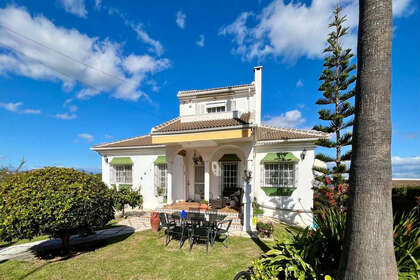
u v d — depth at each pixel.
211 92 16.42
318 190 11.95
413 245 3.92
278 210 13.50
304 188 12.88
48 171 7.49
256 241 9.19
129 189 15.34
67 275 6.18
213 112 15.60
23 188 6.52
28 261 7.30
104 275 6.18
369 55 3.18
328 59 11.48
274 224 11.48
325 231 5.20
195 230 8.53
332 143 11.24
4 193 6.55
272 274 4.11
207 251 8.04
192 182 16.55
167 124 14.09
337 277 3.39
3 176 17.38
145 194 17.77
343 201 10.61
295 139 12.86
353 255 3.11
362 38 3.29
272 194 13.77
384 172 3.02
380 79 3.09
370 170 3.06
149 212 15.27
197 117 14.66
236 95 16.12
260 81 16.95
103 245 9.01
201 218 9.02
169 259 7.38
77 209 6.75
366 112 3.16
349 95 10.86
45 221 6.31
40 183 6.75
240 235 10.00
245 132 9.88
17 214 5.91
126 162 18.22
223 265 6.82
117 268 6.66
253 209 12.02
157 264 6.95
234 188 15.05
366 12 3.24
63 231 7.34
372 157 3.06
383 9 3.13
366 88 3.18
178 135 11.36
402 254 3.82
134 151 18.41
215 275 6.16
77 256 7.76
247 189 10.68
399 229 4.43
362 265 2.98
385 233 2.96
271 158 13.71
